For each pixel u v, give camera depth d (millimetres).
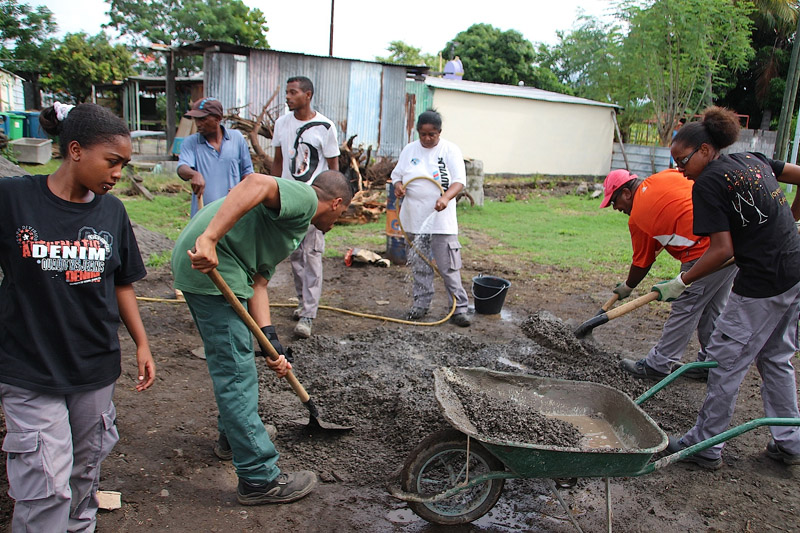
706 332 4816
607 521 2832
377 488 3301
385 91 16922
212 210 2943
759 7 24547
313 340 5301
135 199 12836
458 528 3016
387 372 4574
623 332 6129
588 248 10094
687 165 3611
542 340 5039
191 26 37688
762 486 3490
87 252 2316
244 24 38062
